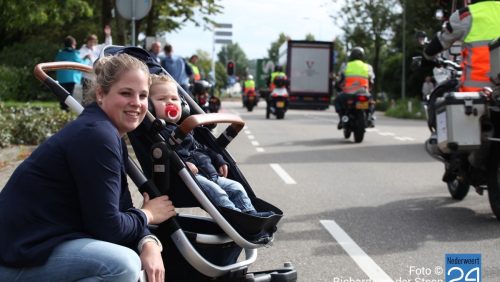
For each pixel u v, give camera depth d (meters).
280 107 30.52
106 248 3.80
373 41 52.00
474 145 8.14
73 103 5.03
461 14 8.71
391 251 6.94
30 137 13.94
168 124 5.03
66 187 3.87
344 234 7.64
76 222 3.92
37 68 5.04
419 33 9.57
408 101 41.38
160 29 34.06
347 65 18.45
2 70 31.09
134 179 4.59
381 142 18.56
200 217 5.04
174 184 4.73
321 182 11.23
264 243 4.73
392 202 9.55
